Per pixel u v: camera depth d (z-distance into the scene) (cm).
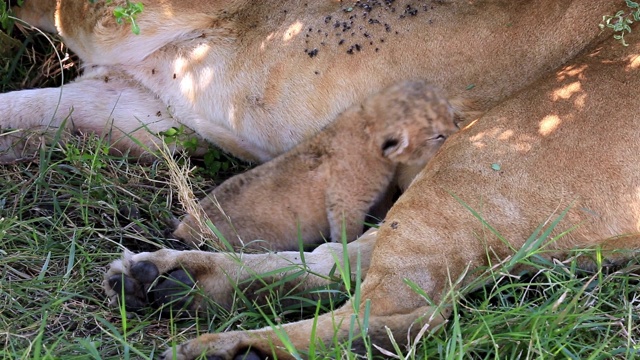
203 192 577
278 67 568
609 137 466
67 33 605
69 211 543
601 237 461
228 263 487
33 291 477
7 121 591
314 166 531
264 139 586
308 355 409
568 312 445
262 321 466
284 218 530
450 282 437
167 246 529
